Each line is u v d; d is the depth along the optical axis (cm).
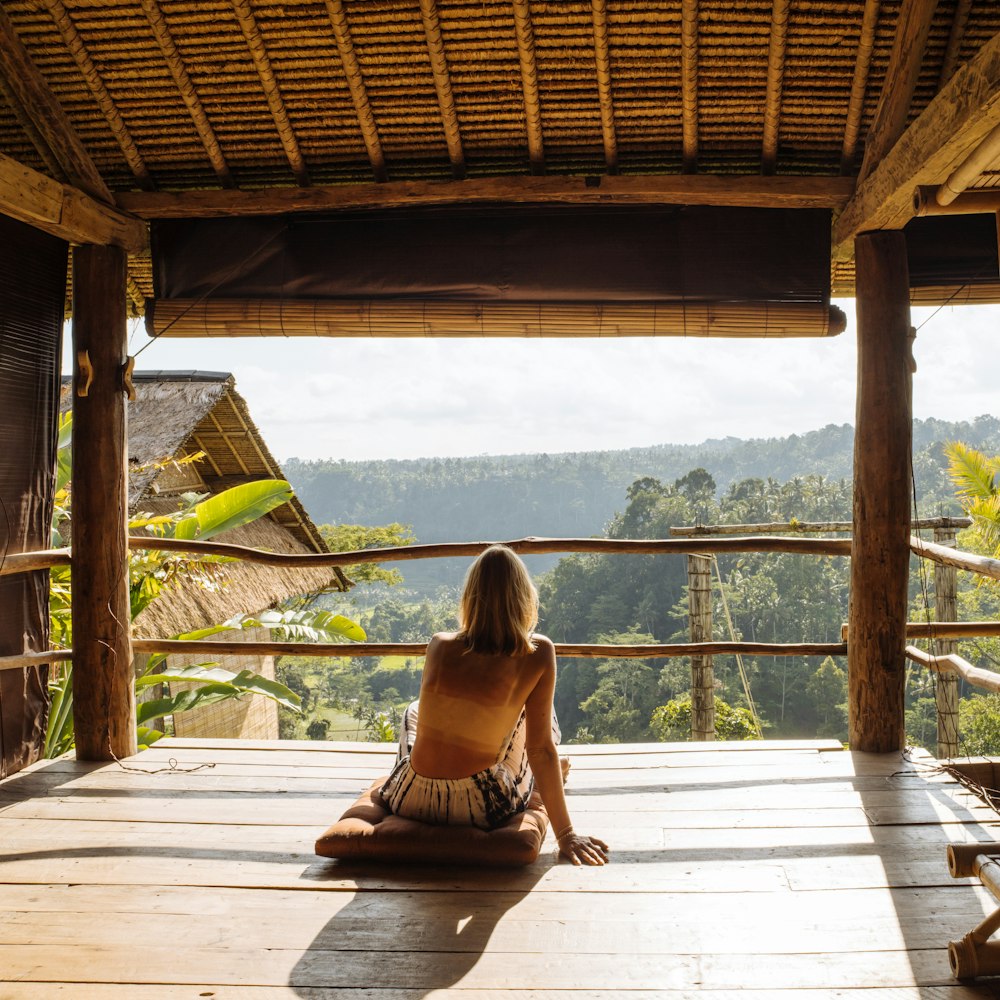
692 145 387
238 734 1095
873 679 381
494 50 361
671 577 5444
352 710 3522
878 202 343
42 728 405
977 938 207
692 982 210
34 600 402
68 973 216
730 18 344
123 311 404
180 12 353
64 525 727
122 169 412
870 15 336
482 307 410
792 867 271
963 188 275
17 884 266
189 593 851
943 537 846
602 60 357
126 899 255
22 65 364
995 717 1788
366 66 369
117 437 397
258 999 205
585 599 5625
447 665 266
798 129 382
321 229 418
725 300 405
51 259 397
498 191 394
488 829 276
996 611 2433
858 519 380
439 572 13675
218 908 249
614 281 407
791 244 402
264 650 416
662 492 6162
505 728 268
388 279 414
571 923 238
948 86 273
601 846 272
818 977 212
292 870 273
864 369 376
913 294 406
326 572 1146
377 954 223
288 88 379
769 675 4397
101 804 336
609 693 4253
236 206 405
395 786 282
